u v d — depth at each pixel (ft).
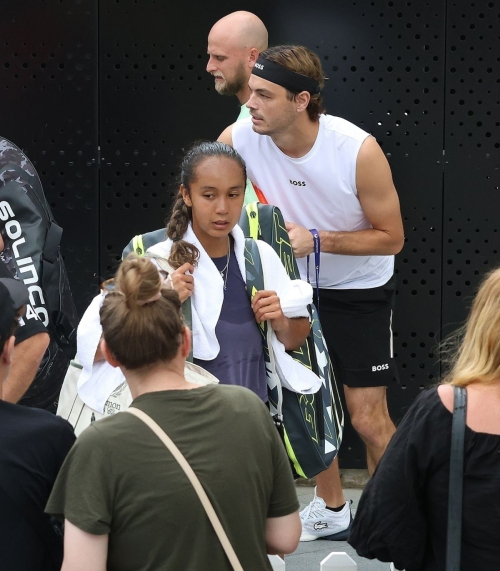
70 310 26.81
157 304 15.44
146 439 14.85
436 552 16.43
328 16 35.42
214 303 22.30
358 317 31.99
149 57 35.78
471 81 35.86
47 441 15.62
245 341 22.71
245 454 15.34
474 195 36.32
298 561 29.68
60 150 36.14
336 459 31.27
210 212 21.98
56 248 25.95
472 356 16.60
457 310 36.83
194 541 14.67
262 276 23.09
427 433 16.16
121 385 21.44
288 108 28.25
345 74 35.78
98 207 36.42
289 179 29.81
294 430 24.02
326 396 25.02
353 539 16.90
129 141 36.19
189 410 15.25
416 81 35.81
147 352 15.31
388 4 35.42
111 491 14.65
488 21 35.55
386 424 32.71
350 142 29.01
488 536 15.71
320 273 31.40
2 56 35.68
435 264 36.65
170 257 22.20
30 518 15.38
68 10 35.47
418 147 36.09
